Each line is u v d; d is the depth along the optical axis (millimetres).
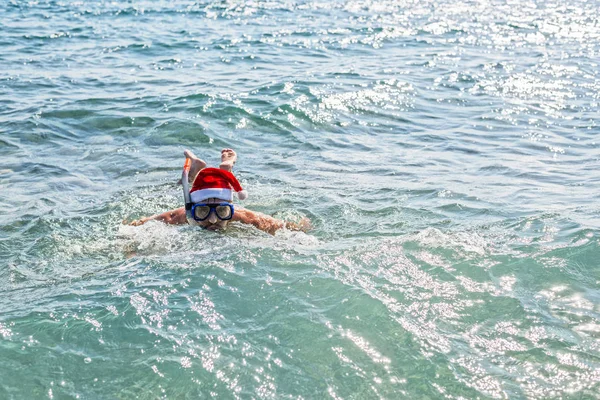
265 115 11523
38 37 18312
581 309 5121
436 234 6422
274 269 5727
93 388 4293
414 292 5355
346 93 13031
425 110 12391
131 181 8789
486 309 5129
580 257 5910
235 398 4195
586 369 4426
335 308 5109
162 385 4312
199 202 6938
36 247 6582
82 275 5871
